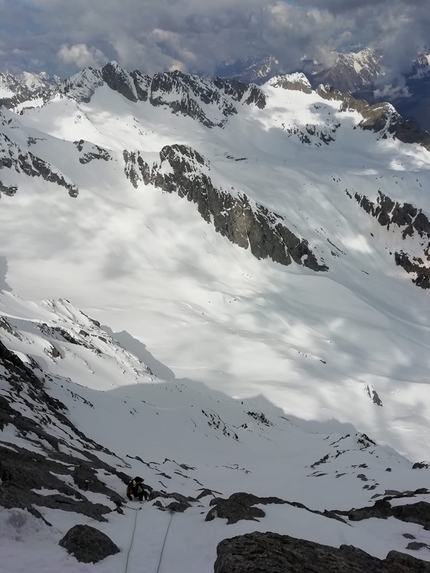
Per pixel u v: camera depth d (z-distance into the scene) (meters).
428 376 183.88
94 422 47.59
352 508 25.86
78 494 17.78
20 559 11.31
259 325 195.50
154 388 80.75
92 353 82.31
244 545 12.34
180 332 166.88
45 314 104.00
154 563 12.11
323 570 11.79
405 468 41.75
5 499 14.05
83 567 11.41
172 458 45.59
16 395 36.69
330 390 136.62
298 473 44.41
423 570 13.02
